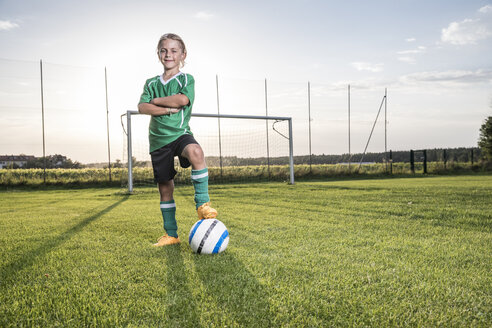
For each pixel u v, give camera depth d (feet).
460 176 70.69
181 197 31.71
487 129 94.43
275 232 12.76
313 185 45.21
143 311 5.79
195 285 6.91
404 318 5.56
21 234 13.07
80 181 55.16
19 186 52.47
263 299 6.20
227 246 10.43
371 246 10.43
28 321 5.50
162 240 10.82
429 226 13.94
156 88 10.40
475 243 10.93
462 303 6.12
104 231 13.53
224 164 61.67
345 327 5.32
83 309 5.90
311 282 7.03
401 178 67.26
